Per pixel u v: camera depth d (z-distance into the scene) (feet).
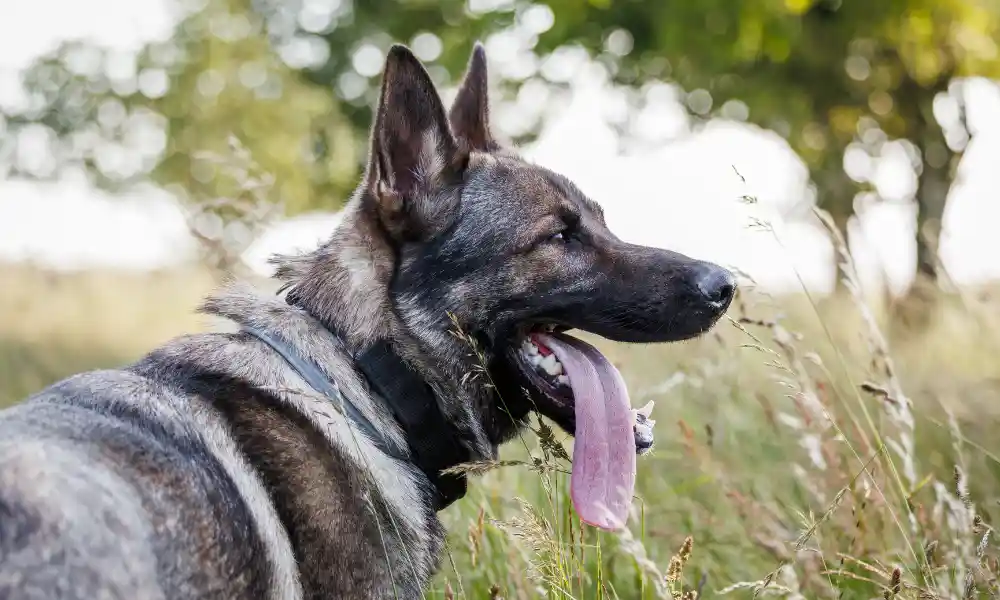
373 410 10.87
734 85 46.96
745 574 13.61
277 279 11.94
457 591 13.50
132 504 8.27
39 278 38.40
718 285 11.75
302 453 9.81
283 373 10.29
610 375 11.70
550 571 11.00
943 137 45.98
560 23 46.93
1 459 7.97
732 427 17.19
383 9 67.26
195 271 39.14
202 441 9.27
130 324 38.11
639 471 16.58
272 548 9.20
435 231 11.46
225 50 64.90
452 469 10.60
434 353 11.34
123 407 9.16
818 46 43.96
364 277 11.29
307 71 73.05
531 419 12.67
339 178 65.31
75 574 7.63
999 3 41.50
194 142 61.93
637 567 13.16
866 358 18.26
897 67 45.11
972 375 18.20
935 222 43.34
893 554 12.68
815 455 13.10
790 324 18.47
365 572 9.88
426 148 11.53
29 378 26.30
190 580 8.38
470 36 51.85
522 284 11.68
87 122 65.21
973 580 10.37
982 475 14.82
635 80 50.01
